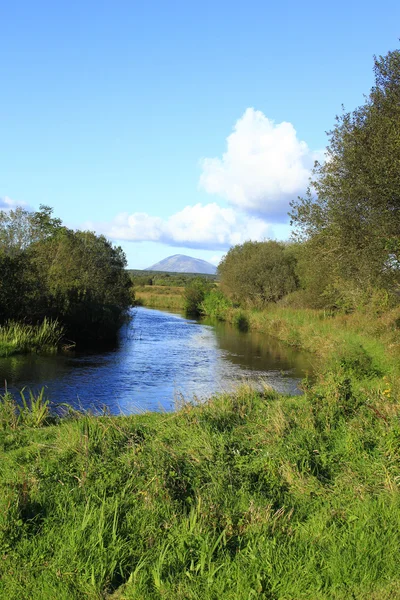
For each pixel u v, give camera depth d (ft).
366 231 45.06
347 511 16.94
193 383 51.85
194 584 13.15
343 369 50.78
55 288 84.17
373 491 18.65
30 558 14.23
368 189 41.32
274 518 16.43
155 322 136.26
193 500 17.76
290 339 89.81
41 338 71.51
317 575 13.29
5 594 12.83
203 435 23.89
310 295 109.40
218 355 74.43
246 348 83.66
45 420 30.35
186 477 19.30
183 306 194.18
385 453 20.90
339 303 96.63
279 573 13.41
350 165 44.80
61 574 13.46
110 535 15.14
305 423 26.03
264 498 18.02
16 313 74.38
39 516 16.28
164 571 13.61
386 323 65.41
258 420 27.32
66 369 57.31
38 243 105.50
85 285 96.89
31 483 18.44
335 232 47.55
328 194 49.08
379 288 50.24
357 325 75.77
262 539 15.03
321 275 75.87
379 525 15.58
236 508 17.24
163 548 14.60
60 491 17.97
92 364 61.72
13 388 46.06
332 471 20.89
